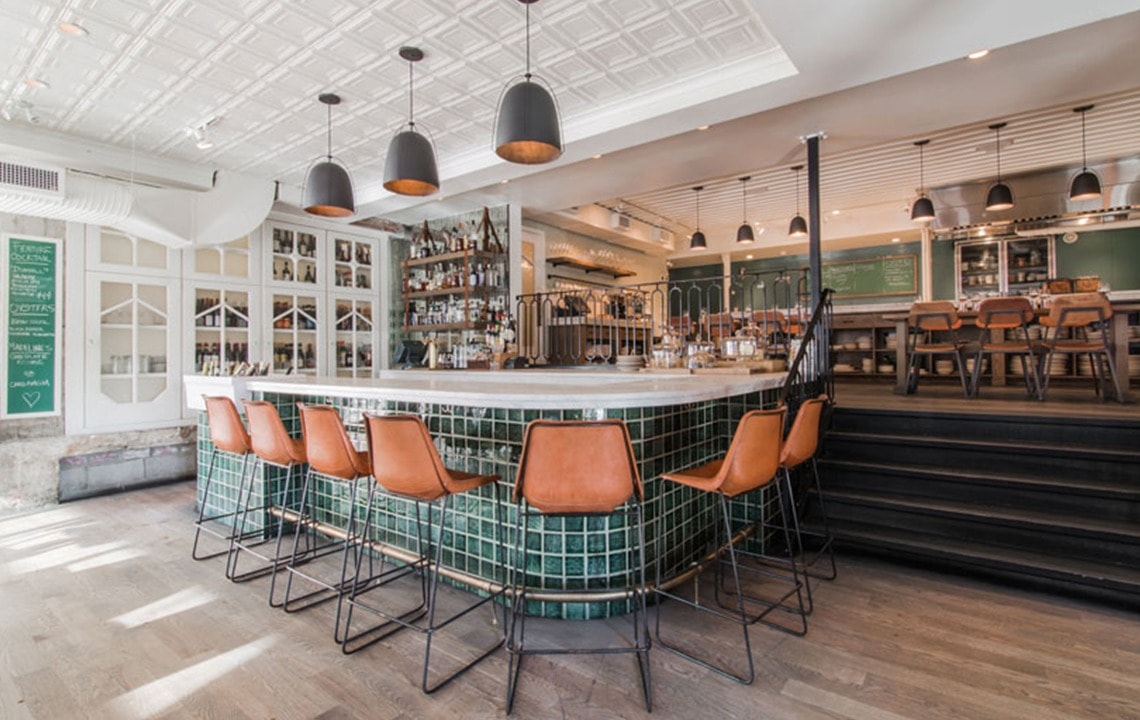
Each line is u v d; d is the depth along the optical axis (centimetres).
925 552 293
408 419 216
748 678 202
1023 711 183
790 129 459
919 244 918
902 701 188
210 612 261
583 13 295
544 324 685
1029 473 325
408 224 707
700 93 366
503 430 266
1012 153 619
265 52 324
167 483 518
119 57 326
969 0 256
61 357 452
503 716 184
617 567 255
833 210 862
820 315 374
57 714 188
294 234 595
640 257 1024
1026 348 462
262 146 462
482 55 333
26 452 439
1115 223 705
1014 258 786
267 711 188
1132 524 280
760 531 321
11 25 292
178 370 511
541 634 238
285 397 381
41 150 418
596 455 197
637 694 195
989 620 244
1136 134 564
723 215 891
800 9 264
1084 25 308
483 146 477
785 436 345
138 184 465
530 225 774
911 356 515
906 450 359
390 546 314
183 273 514
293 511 372
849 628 238
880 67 320
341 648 229
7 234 427
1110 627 236
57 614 259
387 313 679
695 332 640
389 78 358
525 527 213
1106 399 441
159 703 193
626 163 537
